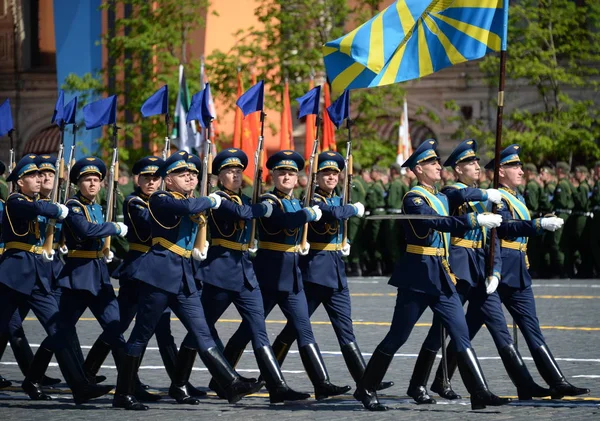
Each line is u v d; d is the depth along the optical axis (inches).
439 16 1112.8
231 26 3563.0
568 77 3154.5
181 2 3221.0
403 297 1009.5
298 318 1066.7
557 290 2032.5
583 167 2338.8
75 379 1055.6
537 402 1045.2
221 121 3405.5
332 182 1147.3
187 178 1035.9
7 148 4325.8
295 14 3221.0
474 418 965.2
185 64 3245.6
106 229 1064.8
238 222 1053.2
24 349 1162.6
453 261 1038.4
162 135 3129.9
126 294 1131.9
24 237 1081.4
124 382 1037.8
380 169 2465.6
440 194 1040.2
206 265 1055.6
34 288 1079.0
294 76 3186.5
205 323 1034.1
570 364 1243.8
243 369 1259.2
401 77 1114.7
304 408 1033.5
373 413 999.0
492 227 980.6
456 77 3651.6
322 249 1095.0
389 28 1116.5
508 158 1112.2
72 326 1086.4
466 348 997.8
